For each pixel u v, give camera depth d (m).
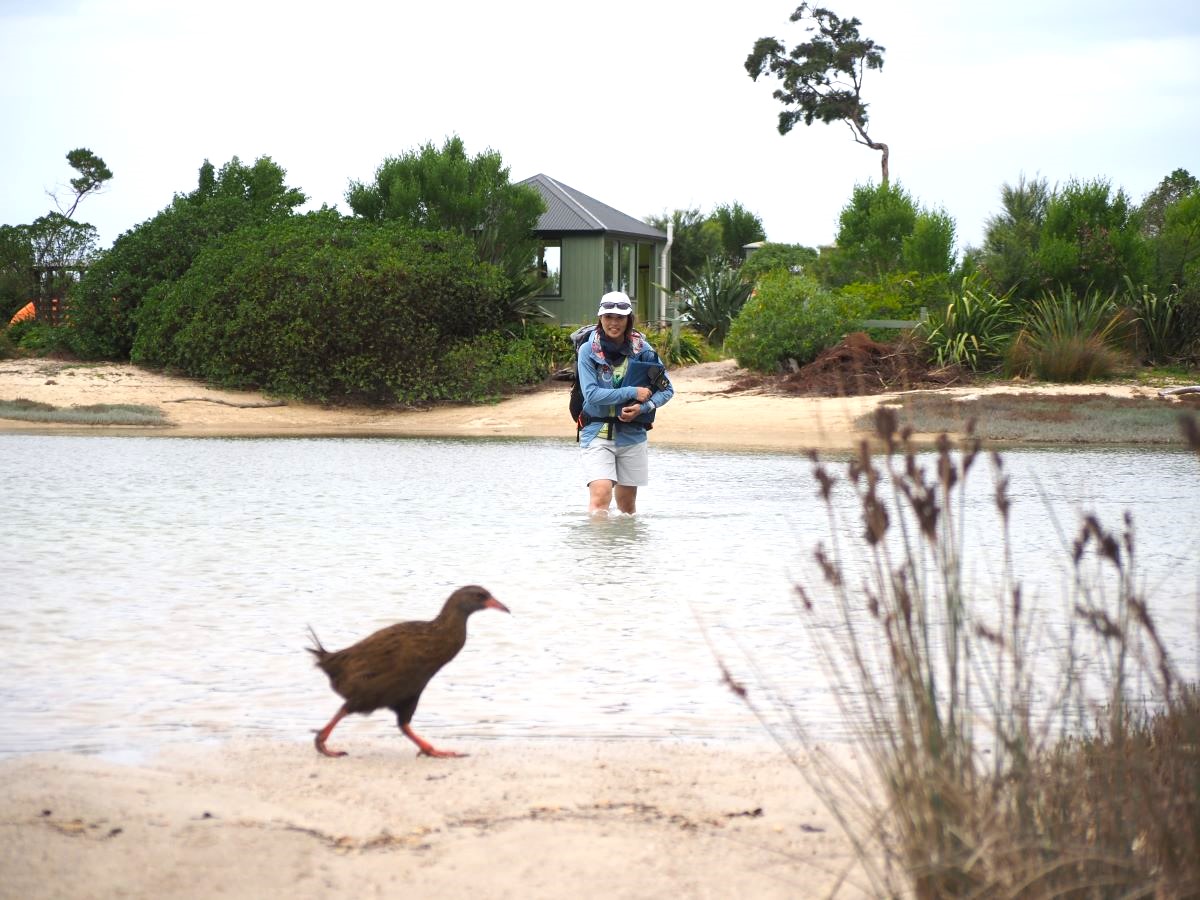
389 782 4.62
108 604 8.20
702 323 36.91
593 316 38.59
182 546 10.68
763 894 3.63
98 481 15.91
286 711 5.73
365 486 15.55
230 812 4.25
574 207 39.25
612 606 8.20
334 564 9.83
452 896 3.61
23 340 35.84
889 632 3.60
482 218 33.81
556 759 4.95
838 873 3.77
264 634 7.34
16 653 6.83
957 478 3.65
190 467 17.89
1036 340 28.36
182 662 6.66
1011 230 32.16
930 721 3.41
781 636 7.32
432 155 33.97
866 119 56.88
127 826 4.07
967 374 28.34
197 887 3.63
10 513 12.73
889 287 32.12
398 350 29.78
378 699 4.90
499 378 30.33
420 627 4.95
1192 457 19.41
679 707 5.81
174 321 30.89
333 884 3.67
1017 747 3.48
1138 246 30.36
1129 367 28.86
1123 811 3.34
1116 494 14.47
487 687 6.19
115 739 5.23
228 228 33.91
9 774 4.62
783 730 5.39
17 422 26.61
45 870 3.69
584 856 3.89
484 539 11.17
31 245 40.53
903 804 3.37
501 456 20.12
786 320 29.30
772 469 17.62
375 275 29.19
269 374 30.11
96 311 33.28
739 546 10.77
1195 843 3.18
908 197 39.66
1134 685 5.80
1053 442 22.38
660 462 18.77
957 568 3.63
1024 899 3.10
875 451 19.80
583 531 11.68
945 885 3.18
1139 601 3.82
